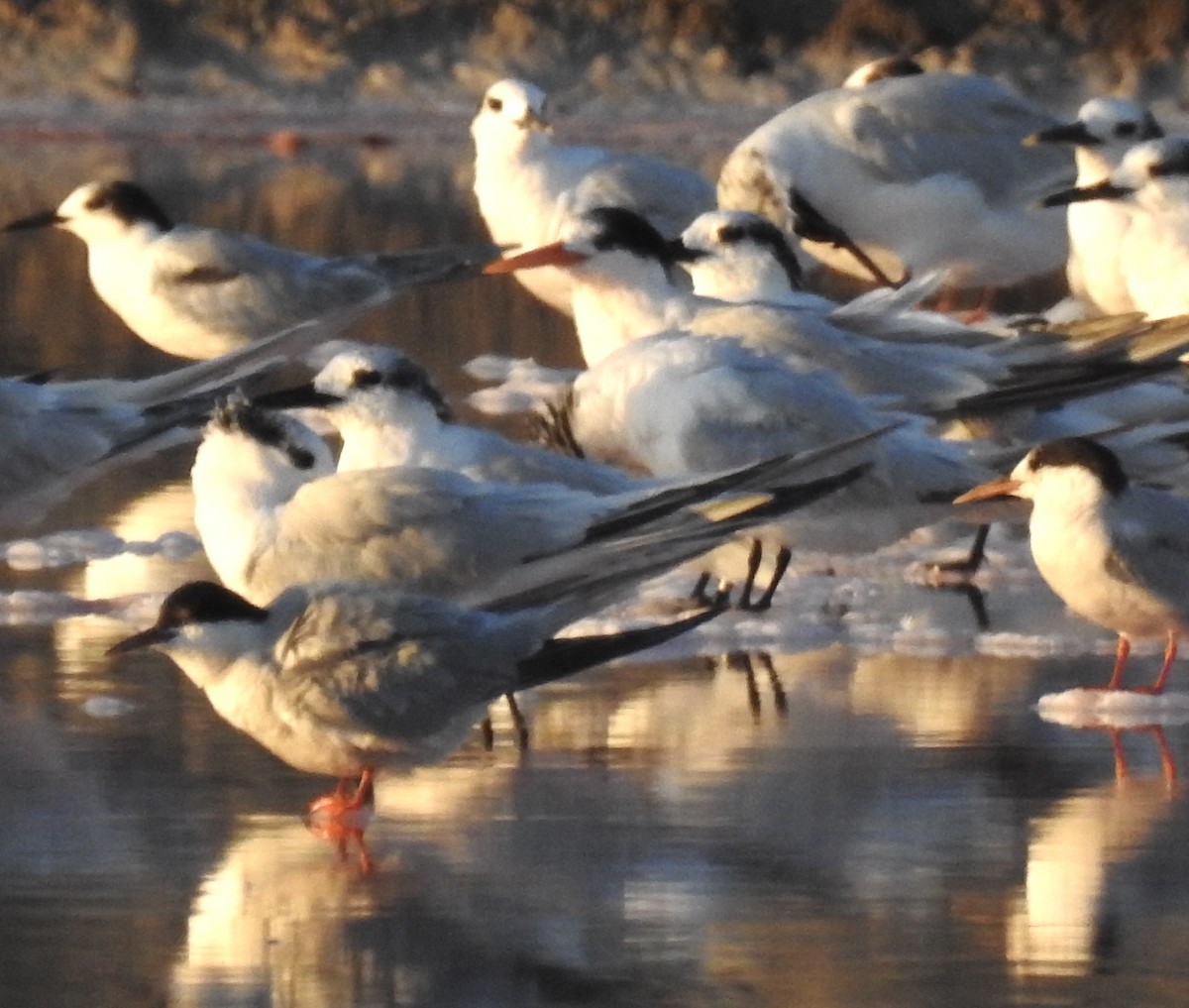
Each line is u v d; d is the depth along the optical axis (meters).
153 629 10.73
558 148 22.61
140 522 16.53
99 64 39.22
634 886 10.10
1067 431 15.40
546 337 23.69
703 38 38.97
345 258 20.61
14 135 37.06
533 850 10.50
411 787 11.35
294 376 21.28
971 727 12.20
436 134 37.75
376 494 12.24
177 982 9.20
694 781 11.40
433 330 24.03
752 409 14.22
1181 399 15.78
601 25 39.06
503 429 18.92
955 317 22.77
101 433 15.23
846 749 11.84
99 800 11.14
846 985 9.12
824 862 10.34
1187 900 9.93
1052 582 12.55
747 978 9.20
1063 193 20.25
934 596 14.89
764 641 13.81
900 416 14.53
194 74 39.22
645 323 16.62
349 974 9.26
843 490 14.09
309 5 39.28
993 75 38.53
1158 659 13.34
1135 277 20.17
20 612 14.25
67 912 9.85
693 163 32.78
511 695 12.27
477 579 12.19
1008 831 10.71
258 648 10.71
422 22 39.28
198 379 15.91
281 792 11.26
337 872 10.27
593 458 14.70
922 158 21.77
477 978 9.22
